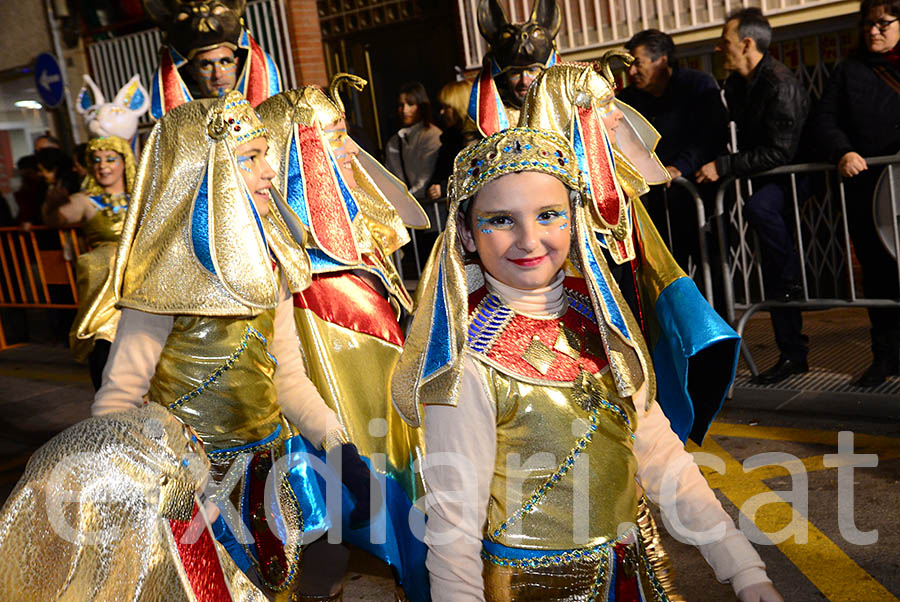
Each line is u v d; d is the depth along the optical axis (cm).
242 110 232
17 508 133
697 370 240
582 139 295
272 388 244
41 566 131
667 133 514
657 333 262
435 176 631
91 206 471
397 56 934
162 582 135
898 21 438
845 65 458
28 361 770
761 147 468
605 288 163
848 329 577
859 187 453
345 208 301
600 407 162
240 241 226
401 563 270
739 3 680
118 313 402
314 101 307
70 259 746
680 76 512
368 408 286
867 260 461
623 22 737
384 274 317
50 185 813
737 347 229
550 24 381
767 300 485
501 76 386
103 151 468
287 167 298
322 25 980
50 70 1027
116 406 224
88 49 1197
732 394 478
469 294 170
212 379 233
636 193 292
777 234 474
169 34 368
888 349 460
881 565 300
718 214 487
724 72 711
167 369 233
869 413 428
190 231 226
